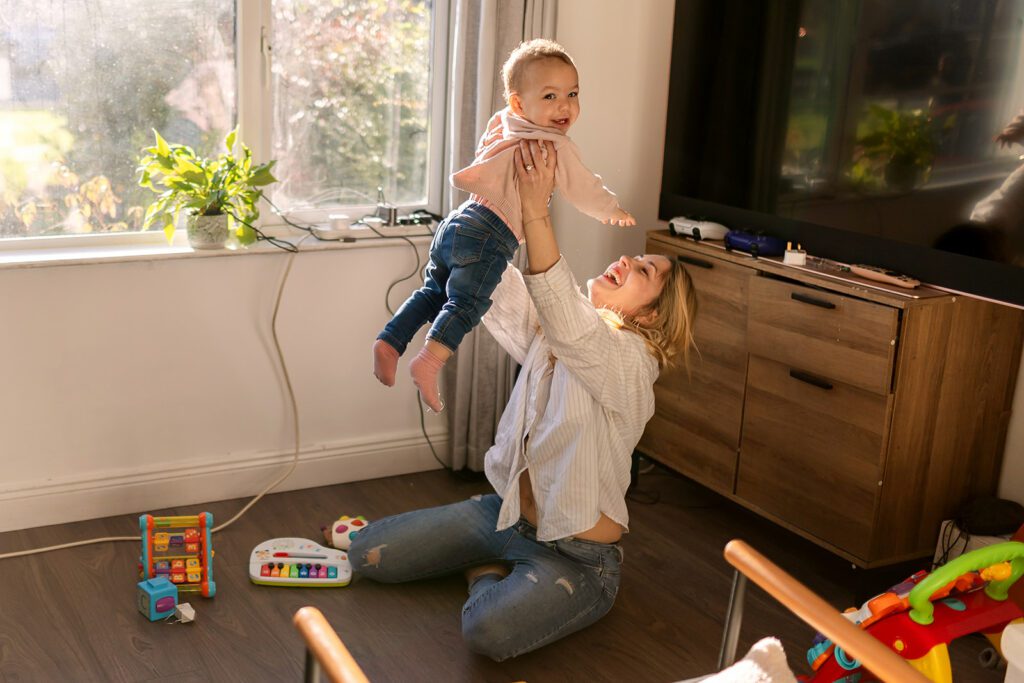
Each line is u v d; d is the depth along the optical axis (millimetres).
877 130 2791
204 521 2748
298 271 3273
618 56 3498
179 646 2512
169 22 3068
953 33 2582
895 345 2621
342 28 3281
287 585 2809
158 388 3164
